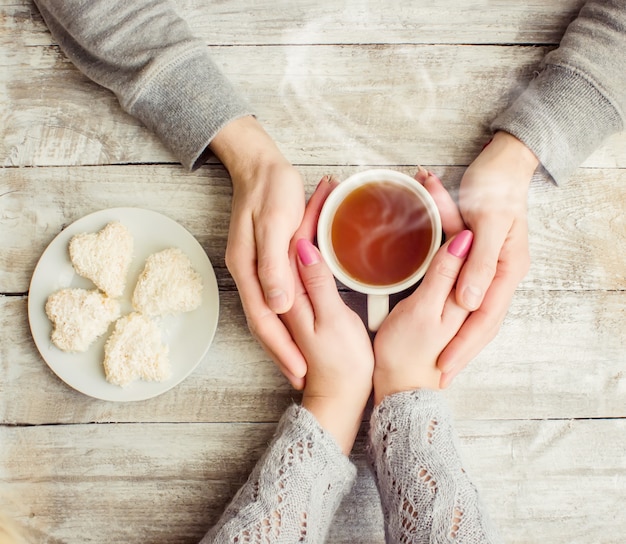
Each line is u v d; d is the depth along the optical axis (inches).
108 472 28.1
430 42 28.7
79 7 26.8
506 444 28.2
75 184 28.5
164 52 26.7
